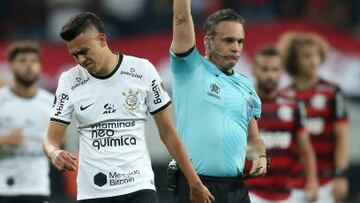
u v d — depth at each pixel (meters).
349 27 47.84
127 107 17.83
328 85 29.05
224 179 18.83
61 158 17.00
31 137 27.72
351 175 39.03
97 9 47.53
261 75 27.19
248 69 39.34
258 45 39.66
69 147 36.22
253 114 19.64
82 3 48.09
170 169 19.00
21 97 27.77
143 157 17.97
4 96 27.67
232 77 19.20
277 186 27.19
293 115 27.41
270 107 27.45
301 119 27.48
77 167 17.52
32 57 27.45
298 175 28.55
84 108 17.78
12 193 27.44
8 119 27.58
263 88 27.36
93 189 17.72
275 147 27.39
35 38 48.47
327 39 39.69
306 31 40.00
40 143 27.80
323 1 48.22
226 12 19.09
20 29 49.00
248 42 39.72
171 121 18.06
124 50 40.38
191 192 17.91
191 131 18.81
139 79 17.94
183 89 18.94
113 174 17.67
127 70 17.94
